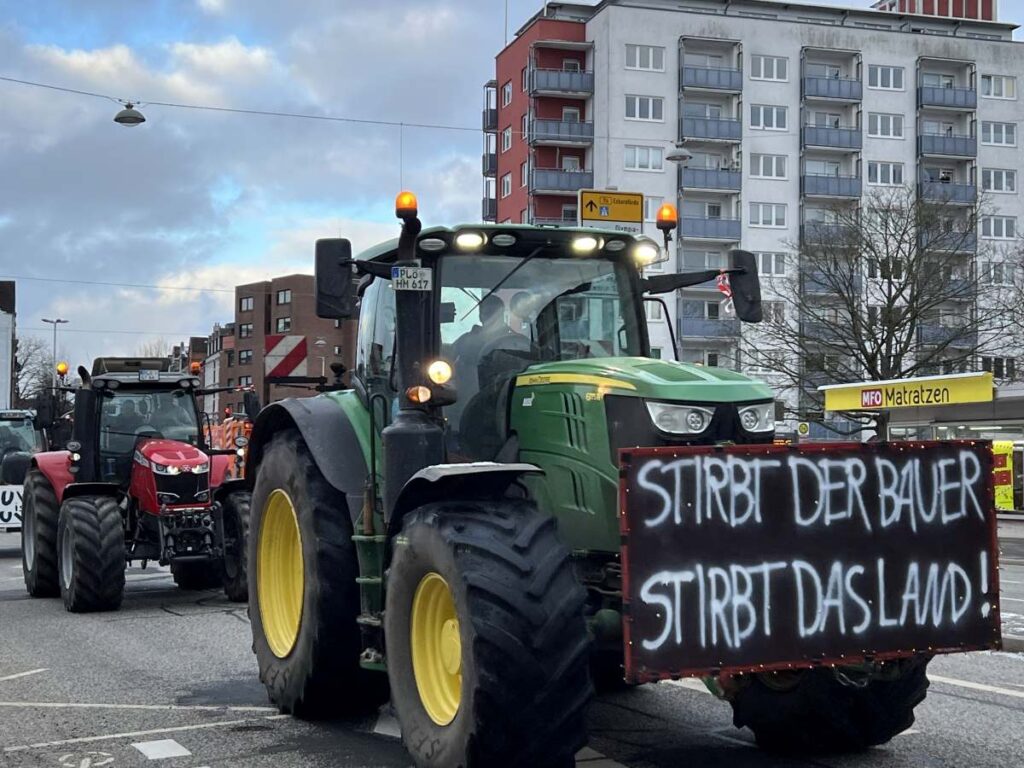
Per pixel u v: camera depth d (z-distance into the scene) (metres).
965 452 4.83
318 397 6.64
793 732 5.38
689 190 63.06
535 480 5.26
